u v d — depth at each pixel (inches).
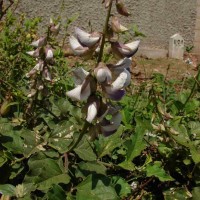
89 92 33.9
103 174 37.2
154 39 178.1
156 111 49.2
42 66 46.3
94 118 35.0
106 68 33.0
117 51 33.5
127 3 173.0
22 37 69.1
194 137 46.2
